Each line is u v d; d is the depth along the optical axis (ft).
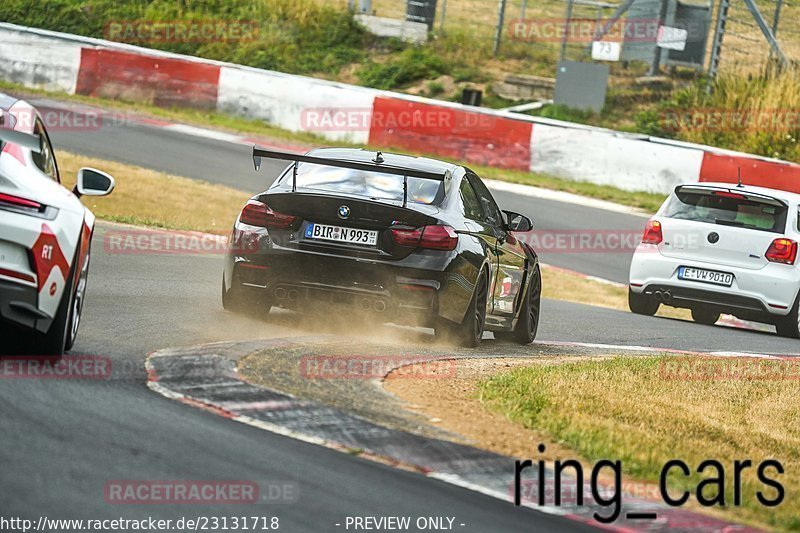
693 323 172.45
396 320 101.86
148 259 152.15
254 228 103.35
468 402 80.02
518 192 283.38
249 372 78.59
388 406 74.90
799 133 354.54
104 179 83.61
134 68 324.19
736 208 169.78
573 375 97.30
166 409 65.72
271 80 321.32
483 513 54.75
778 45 378.53
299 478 55.77
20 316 69.92
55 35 325.42
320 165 108.47
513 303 120.78
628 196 296.92
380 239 101.19
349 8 422.41
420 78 395.14
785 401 101.50
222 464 55.98
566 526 54.54
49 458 52.75
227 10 419.33
